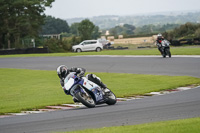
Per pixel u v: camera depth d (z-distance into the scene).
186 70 72.31
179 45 163.00
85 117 29.62
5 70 97.25
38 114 34.59
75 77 34.91
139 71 77.00
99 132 21.62
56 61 112.94
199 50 112.00
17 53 165.88
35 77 79.38
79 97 34.69
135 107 33.66
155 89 49.88
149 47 193.00
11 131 25.84
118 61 99.62
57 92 54.91
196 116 26.52
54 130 24.86
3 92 58.72
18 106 42.25
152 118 26.91
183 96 40.75
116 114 30.03
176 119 25.81
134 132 20.72
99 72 80.50
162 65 82.88
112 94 37.53
